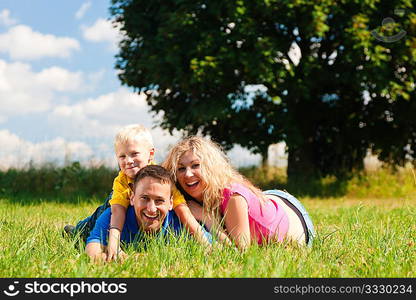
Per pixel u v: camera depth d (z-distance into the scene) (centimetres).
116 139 407
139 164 402
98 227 374
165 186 363
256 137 1488
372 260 340
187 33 1403
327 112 1625
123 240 379
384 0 1420
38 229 455
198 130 1630
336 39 1455
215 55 1340
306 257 347
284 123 1434
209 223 394
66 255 346
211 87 1434
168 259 327
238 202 384
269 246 385
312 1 1299
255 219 393
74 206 988
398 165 1584
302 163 1605
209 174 388
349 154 1636
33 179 1473
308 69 1359
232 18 1313
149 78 1516
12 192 1388
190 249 350
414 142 1602
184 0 1380
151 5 1556
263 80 1293
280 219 407
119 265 316
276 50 1312
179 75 1366
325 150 1680
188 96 1549
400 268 325
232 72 1373
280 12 1345
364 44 1298
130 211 381
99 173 1518
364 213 702
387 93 1365
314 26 1295
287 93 1462
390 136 1573
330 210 863
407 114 1512
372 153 1616
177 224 388
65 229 468
